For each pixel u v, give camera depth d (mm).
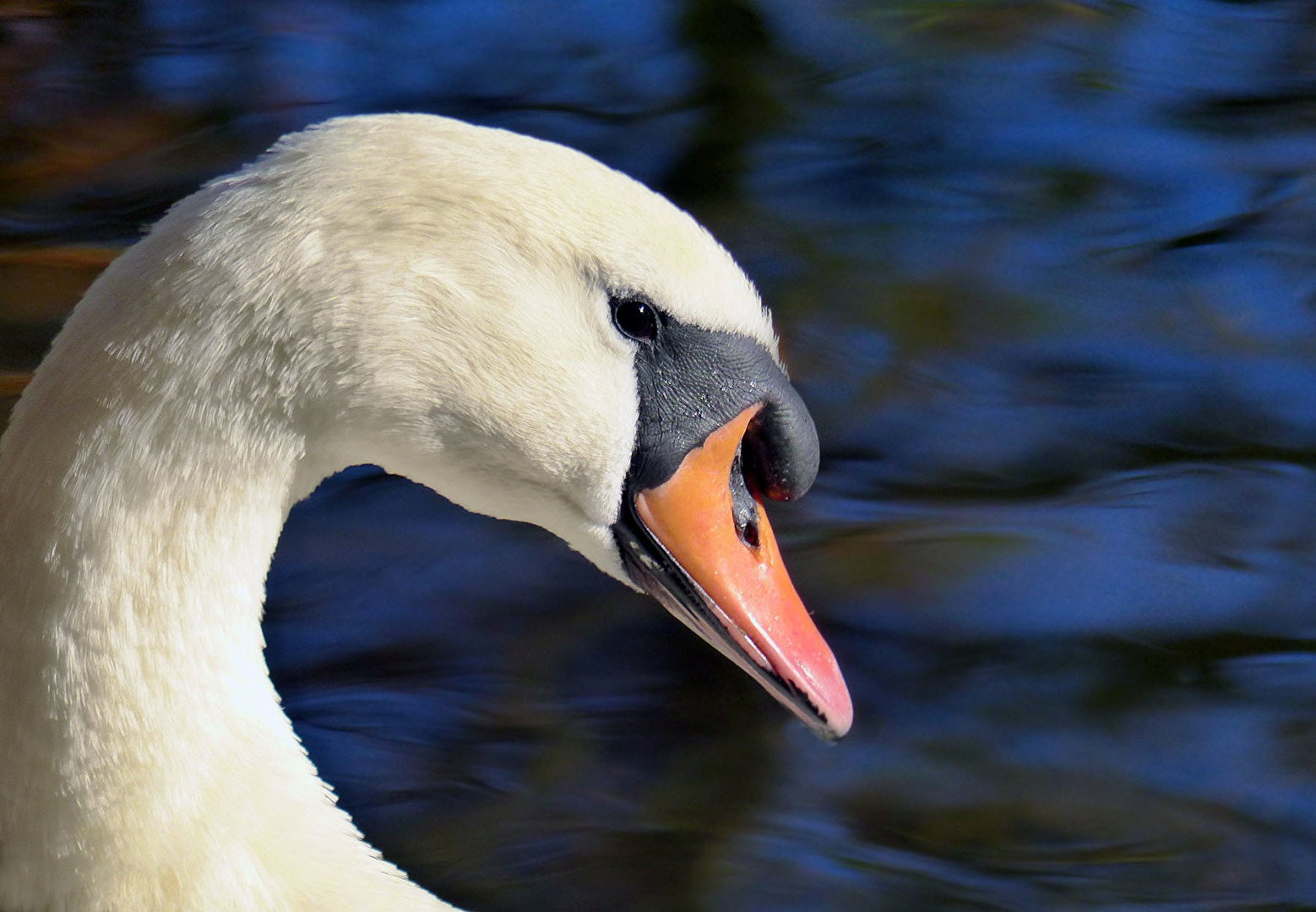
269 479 5562
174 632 5434
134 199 14953
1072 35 17891
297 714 10508
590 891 9219
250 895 5578
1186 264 14930
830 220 15359
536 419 6059
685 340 6273
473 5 18359
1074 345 14008
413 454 5996
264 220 5414
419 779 9984
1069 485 12469
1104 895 9180
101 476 5277
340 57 17344
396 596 11547
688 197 15688
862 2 18062
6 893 5496
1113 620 11117
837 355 13844
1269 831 9625
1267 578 11445
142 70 16797
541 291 5934
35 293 13281
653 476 6391
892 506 12242
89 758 5359
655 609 11492
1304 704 10469
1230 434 12992
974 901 9125
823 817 9727
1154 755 10117
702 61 17391
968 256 15000
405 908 5918
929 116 16703
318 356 5512
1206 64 17672
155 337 5270
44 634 5297
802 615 6605
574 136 16250
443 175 5695
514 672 10867
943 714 10438
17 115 15906
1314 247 15039
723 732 10375
